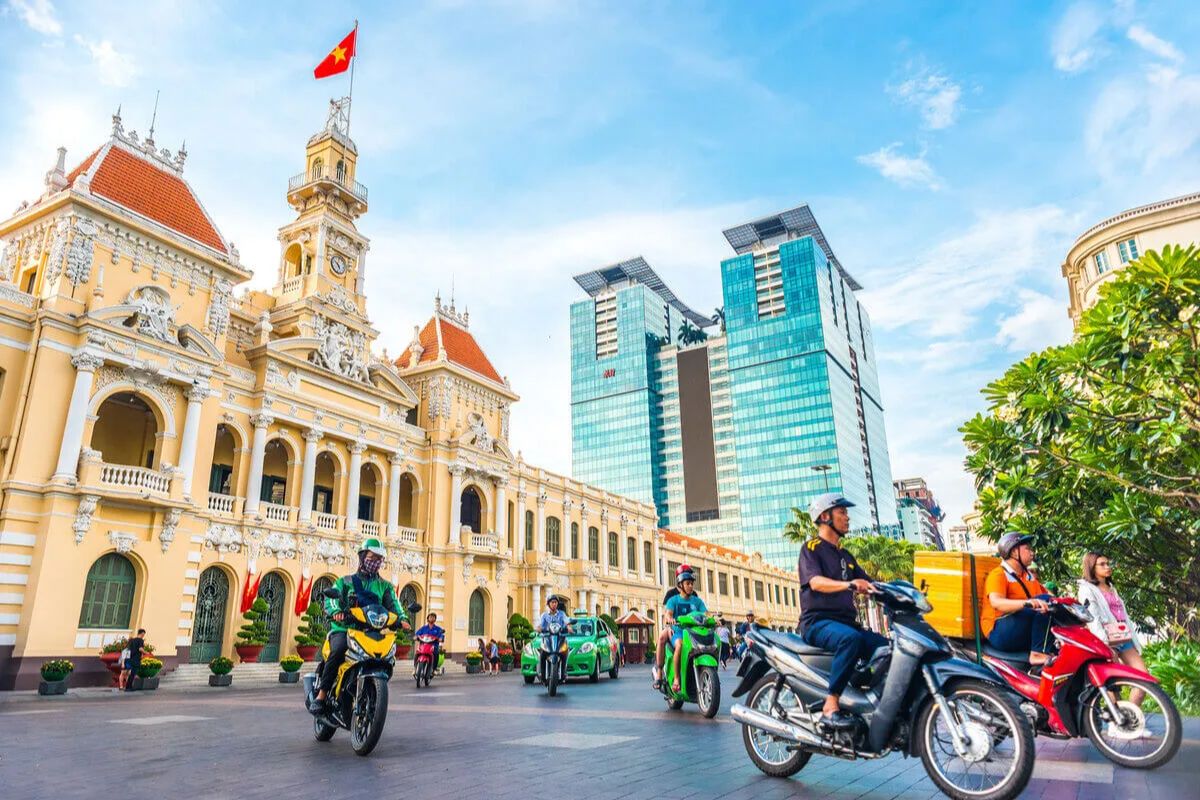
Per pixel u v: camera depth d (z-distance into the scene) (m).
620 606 59.22
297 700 19.36
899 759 8.24
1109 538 15.50
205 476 31.73
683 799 6.38
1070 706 8.09
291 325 39.16
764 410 151.75
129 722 13.26
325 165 42.53
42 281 29.27
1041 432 15.50
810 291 153.00
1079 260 45.69
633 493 164.62
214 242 33.84
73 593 26.36
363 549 9.78
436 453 44.88
